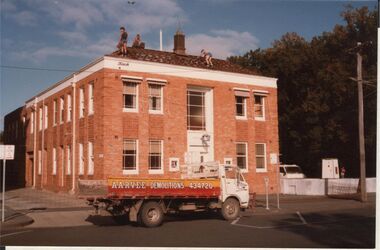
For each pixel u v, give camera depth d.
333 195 31.52
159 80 28.19
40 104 39.12
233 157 31.23
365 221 17.91
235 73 31.94
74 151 30.03
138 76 27.47
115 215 17.06
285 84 46.25
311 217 19.52
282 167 39.59
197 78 30.08
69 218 19.52
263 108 33.69
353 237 13.68
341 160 45.00
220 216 20.17
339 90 40.66
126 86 27.31
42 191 35.81
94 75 27.62
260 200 28.14
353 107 40.81
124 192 16.55
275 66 46.12
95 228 16.56
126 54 28.56
